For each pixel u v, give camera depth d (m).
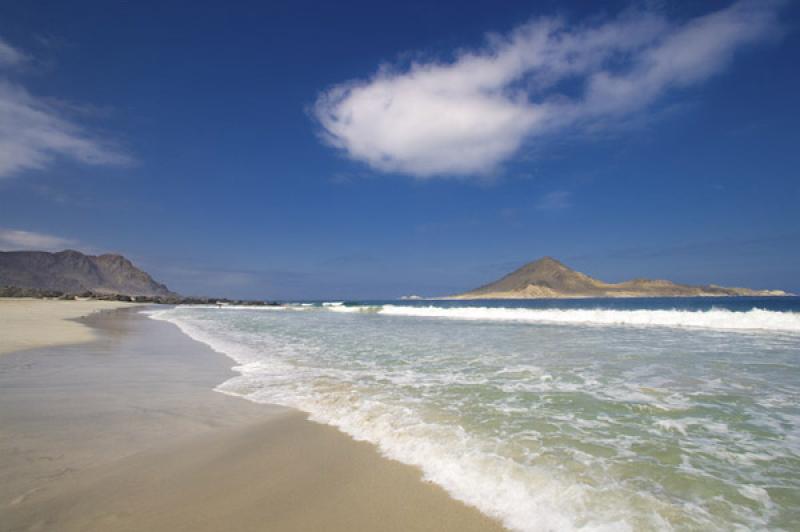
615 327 19.11
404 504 3.49
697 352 11.07
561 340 14.29
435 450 4.55
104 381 8.27
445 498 3.58
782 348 11.72
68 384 7.96
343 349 12.78
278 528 3.15
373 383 7.84
